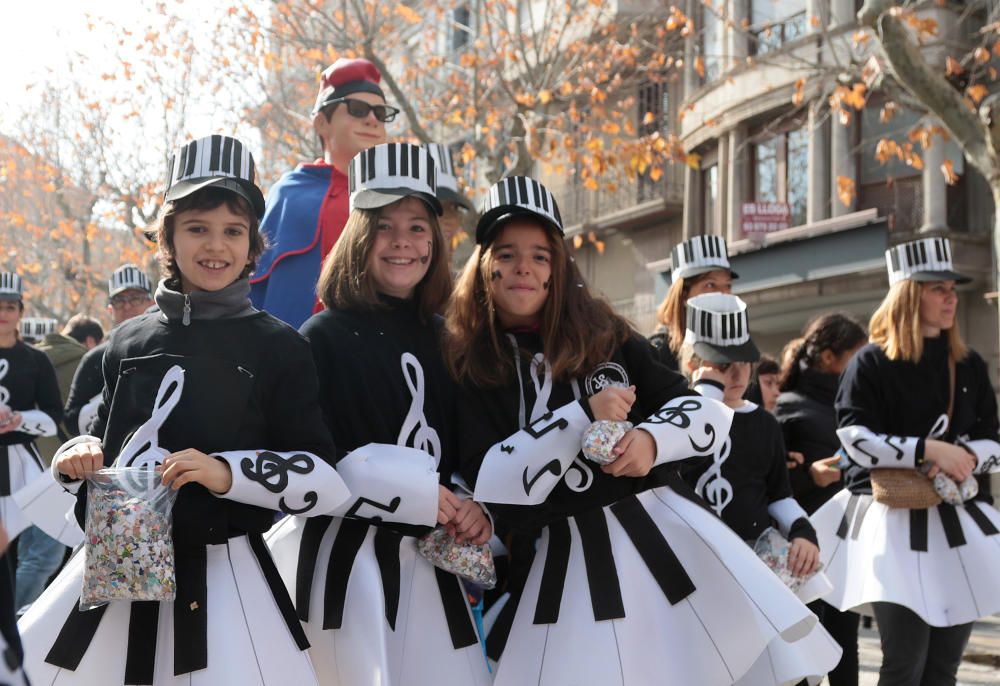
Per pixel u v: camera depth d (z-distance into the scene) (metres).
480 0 17.41
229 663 2.67
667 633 3.08
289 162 17.77
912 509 4.51
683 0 19.02
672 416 3.22
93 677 2.68
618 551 3.13
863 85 10.62
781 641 3.47
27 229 22.47
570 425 3.12
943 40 14.77
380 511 3.06
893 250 4.70
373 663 2.92
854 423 4.61
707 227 19.94
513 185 3.36
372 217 3.38
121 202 19.34
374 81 5.01
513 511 3.21
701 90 18.97
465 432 3.29
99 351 6.14
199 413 2.79
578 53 15.77
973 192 16.38
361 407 3.25
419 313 3.50
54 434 6.76
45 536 6.66
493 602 3.53
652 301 21.97
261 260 4.59
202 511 2.72
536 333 3.38
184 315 2.87
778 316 18.77
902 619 4.41
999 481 13.04
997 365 15.93
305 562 3.16
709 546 3.16
